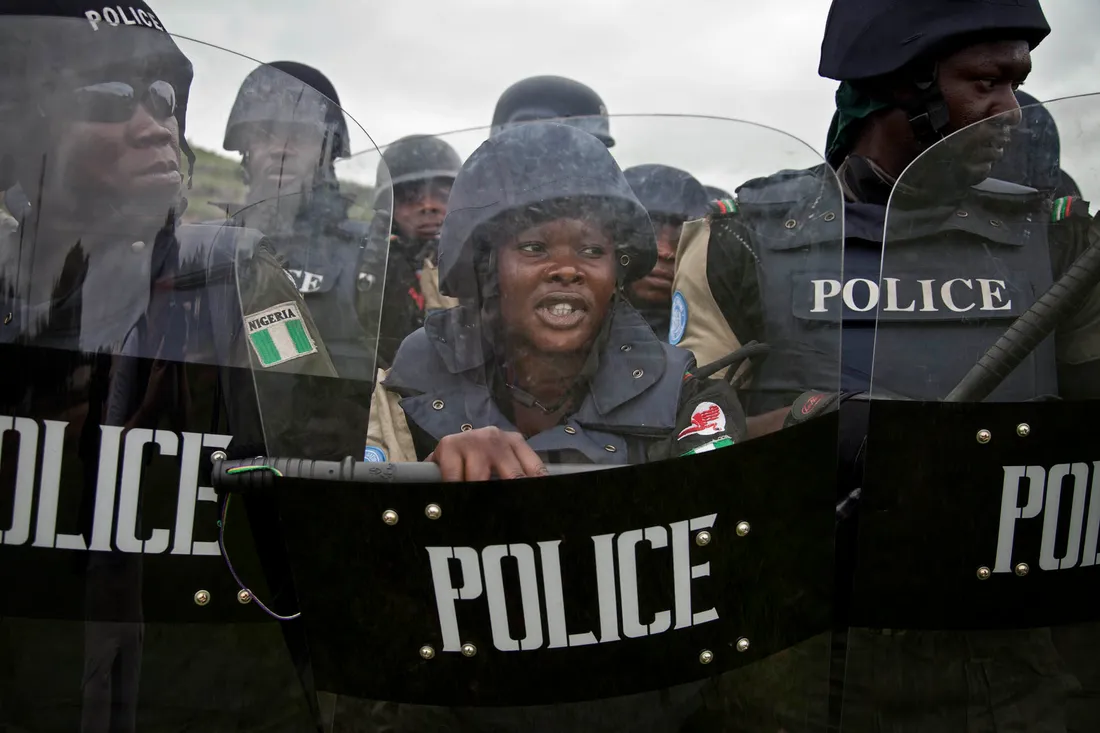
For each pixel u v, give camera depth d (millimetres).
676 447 1207
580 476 1146
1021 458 1248
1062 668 1271
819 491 1230
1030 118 1340
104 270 1243
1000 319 1288
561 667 1166
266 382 1245
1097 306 1292
